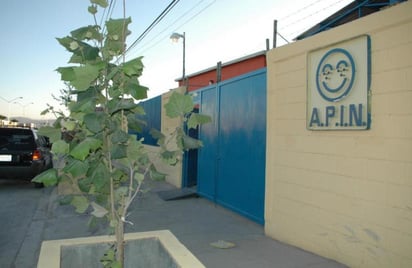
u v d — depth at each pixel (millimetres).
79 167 2057
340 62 4156
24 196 9211
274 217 5375
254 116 6379
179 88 9680
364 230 3877
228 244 5039
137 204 7691
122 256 2381
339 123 4172
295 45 4926
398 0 4906
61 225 6340
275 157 5395
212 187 8102
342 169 4164
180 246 2541
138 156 2281
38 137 10883
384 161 3664
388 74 3627
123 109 2137
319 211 4504
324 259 4355
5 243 5422
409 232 3422
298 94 4895
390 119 3604
